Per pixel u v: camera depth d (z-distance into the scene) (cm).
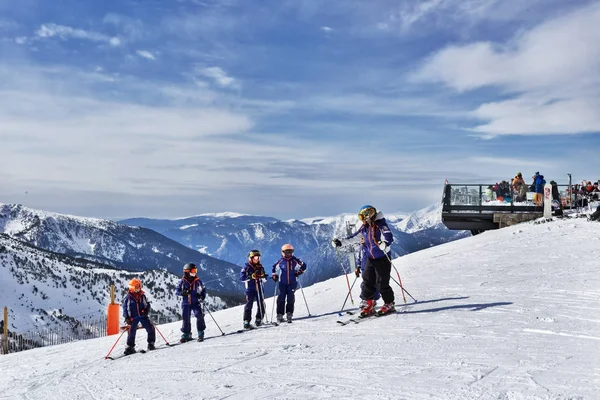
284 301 1090
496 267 1359
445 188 2744
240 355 746
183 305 1083
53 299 18250
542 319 729
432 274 1365
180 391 576
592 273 1136
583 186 2800
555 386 442
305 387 523
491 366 520
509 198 2684
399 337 703
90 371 852
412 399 447
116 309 2077
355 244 935
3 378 917
